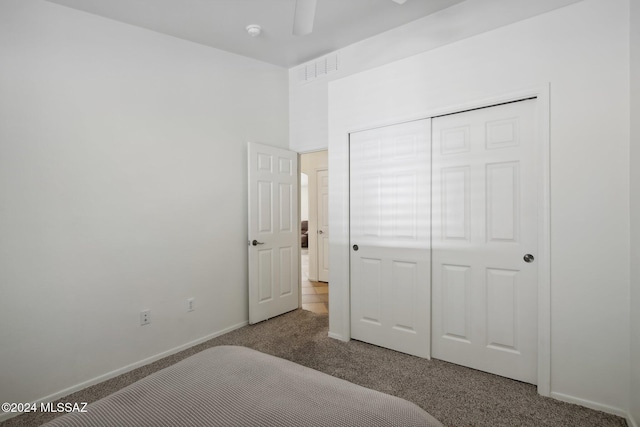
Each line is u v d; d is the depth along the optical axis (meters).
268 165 3.56
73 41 2.31
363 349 2.77
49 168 2.18
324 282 5.23
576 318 1.95
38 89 2.14
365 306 2.89
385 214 2.75
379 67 2.75
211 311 3.12
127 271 2.55
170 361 2.69
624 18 1.80
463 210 2.39
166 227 2.79
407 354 2.65
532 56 2.06
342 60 3.43
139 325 2.61
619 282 1.82
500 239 2.24
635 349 1.71
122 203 2.53
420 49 2.91
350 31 3.09
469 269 2.37
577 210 1.93
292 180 3.83
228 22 2.76
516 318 2.19
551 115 2.00
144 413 1.01
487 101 2.23
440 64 2.44
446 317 2.49
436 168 2.50
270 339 3.03
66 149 2.25
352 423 0.93
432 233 2.53
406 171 2.63
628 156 1.79
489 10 2.59
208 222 3.11
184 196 2.92
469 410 1.91
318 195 5.27
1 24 2.01
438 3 2.70
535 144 2.10
